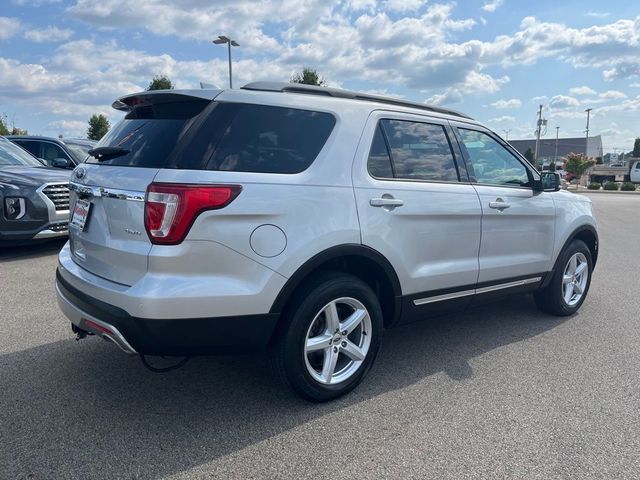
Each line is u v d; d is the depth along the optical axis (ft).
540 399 11.46
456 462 9.07
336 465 8.93
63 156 34.73
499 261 14.44
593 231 18.06
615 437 9.95
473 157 14.08
